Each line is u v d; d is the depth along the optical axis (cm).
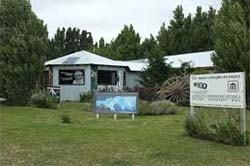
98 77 3425
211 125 1238
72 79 3394
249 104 2056
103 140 1197
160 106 2197
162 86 2828
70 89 3394
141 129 1509
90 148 1098
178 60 3719
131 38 6062
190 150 1090
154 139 1225
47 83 3409
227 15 2158
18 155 1033
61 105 2723
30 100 2436
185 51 5888
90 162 975
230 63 2109
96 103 2027
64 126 1447
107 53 5812
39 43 2444
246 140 1185
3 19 2416
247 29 2164
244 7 2183
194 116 1297
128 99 1995
